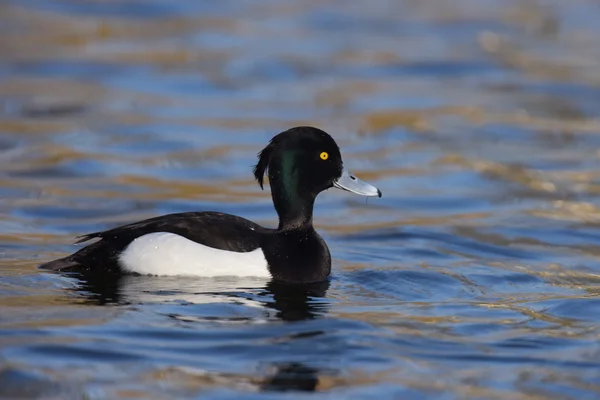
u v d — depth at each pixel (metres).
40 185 15.07
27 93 20.80
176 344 8.68
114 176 15.75
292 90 22.16
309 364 8.40
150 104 20.61
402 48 25.92
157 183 15.51
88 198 14.50
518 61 24.83
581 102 21.52
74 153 16.84
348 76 23.42
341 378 8.15
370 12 30.02
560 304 10.34
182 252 10.22
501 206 14.92
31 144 17.33
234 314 9.43
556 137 19.03
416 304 10.19
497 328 9.50
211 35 26.59
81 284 10.02
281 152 10.87
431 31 27.73
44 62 23.23
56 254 11.44
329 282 10.76
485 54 25.47
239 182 15.79
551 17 29.31
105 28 26.69
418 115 20.31
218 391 7.81
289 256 10.51
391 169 16.88
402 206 14.89
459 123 19.83
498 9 30.56
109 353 8.42
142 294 9.79
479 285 11.05
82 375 8.00
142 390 7.79
